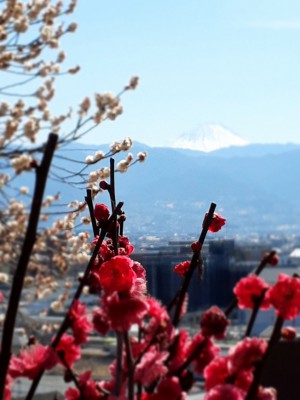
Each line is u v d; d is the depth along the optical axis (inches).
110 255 49.2
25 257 37.5
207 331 37.4
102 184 53.2
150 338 38.9
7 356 37.3
